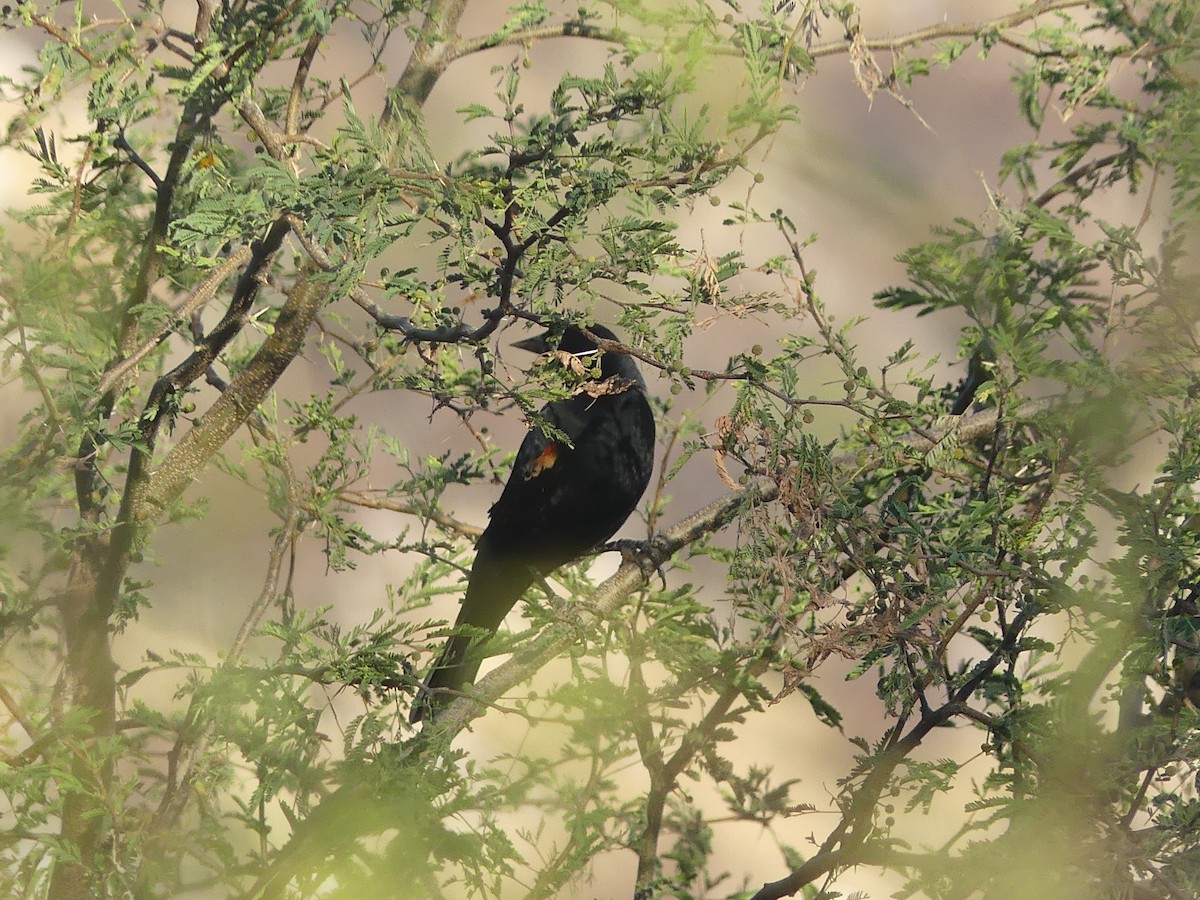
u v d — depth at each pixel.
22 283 6.49
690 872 7.92
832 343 6.12
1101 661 5.79
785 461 5.91
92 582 6.82
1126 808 6.04
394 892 5.73
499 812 6.72
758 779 8.22
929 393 6.45
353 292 5.68
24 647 7.20
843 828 6.19
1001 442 6.60
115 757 6.40
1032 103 7.81
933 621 5.91
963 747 11.73
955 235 7.27
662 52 6.12
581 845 6.43
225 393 6.76
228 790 6.73
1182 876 5.64
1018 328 6.68
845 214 12.48
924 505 6.32
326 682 6.32
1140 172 8.08
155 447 7.35
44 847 6.21
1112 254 6.68
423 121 6.04
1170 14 7.84
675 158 5.86
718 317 5.88
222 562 10.39
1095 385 6.00
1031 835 5.70
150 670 6.78
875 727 14.74
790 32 6.31
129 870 6.09
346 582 13.23
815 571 5.99
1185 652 6.30
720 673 7.65
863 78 6.70
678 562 8.17
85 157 6.50
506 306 5.78
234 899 6.02
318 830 5.78
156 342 6.47
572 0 6.94
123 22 5.83
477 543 9.62
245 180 5.96
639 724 7.57
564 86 5.82
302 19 5.71
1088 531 5.76
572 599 7.95
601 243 5.70
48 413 6.68
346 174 5.47
